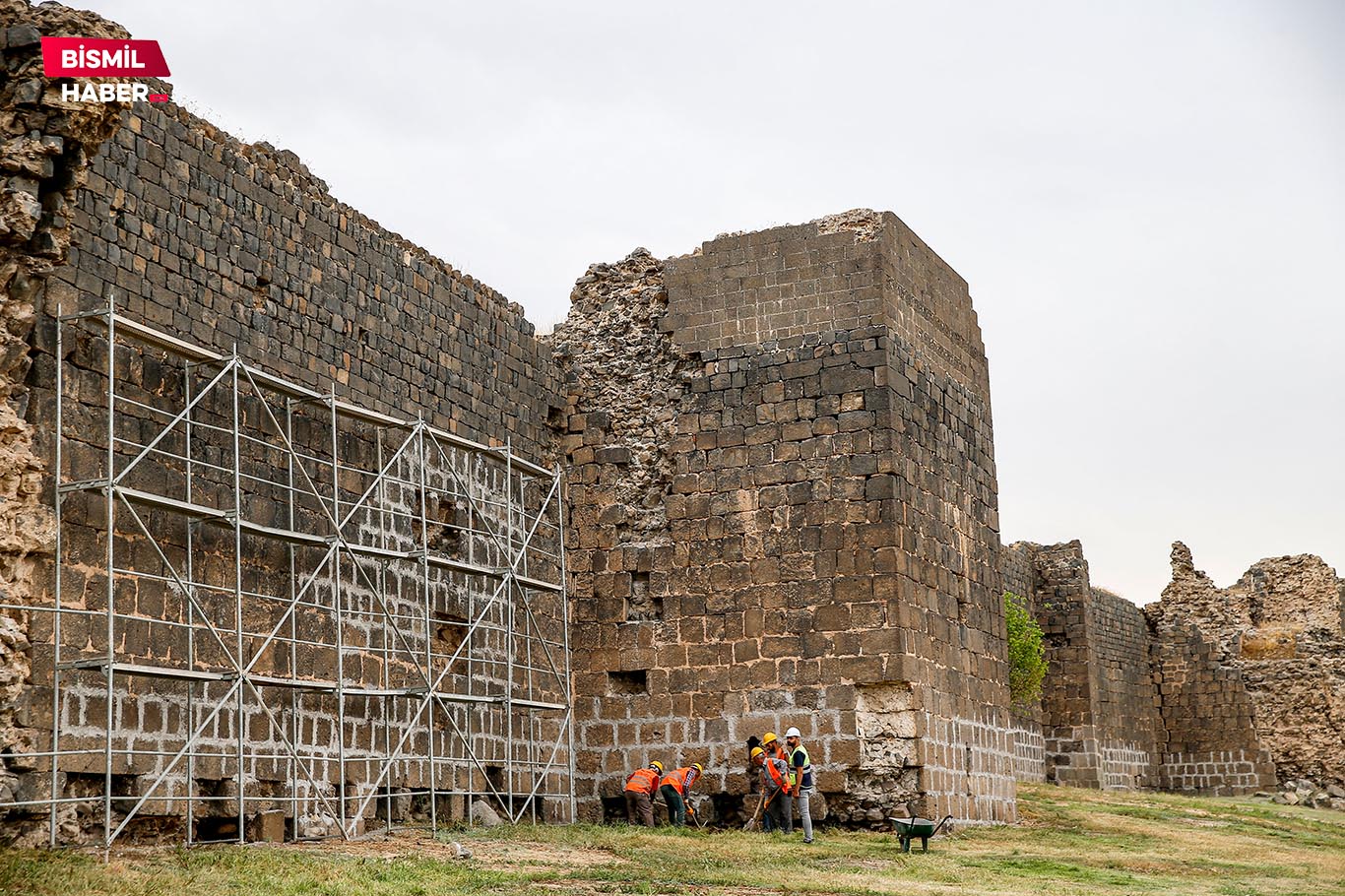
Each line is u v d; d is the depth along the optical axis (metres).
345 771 22.17
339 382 23.14
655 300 28.89
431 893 16.39
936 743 26.08
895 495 26.11
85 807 18.00
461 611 25.39
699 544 27.23
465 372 26.27
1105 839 26.66
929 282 29.11
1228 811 35.53
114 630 18.48
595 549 28.09
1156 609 53.72
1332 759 50.22
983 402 31.00
